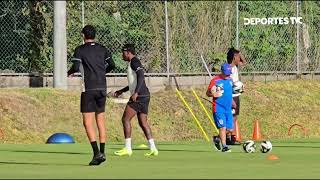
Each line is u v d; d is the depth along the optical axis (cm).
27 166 4228
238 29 8981
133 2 8562
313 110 8312
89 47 4306
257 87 8600
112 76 8088
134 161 4569
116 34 8456
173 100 8088
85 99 4269
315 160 4584
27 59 8119
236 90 6378
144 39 8550
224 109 5388
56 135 6575
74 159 4769
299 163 4350
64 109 7300
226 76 5394
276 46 9181
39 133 6969
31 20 8144
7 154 5231
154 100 8025
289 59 9212
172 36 8606
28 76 7956
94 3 8375
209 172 3781
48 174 3703
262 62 9112
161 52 8556
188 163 4391
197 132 7669
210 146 6166
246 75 8888
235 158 4775
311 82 9031
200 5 8812
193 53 8706
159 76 8425
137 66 4941
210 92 5388
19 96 7275
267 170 3888
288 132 7794
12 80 7888
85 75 4291
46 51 8119
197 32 8762
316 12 9369
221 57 8812
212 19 8850
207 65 8775
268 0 9206
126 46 4956
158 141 7206
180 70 8594
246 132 7750
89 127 4281
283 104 8306
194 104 8088
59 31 7669
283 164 4281
